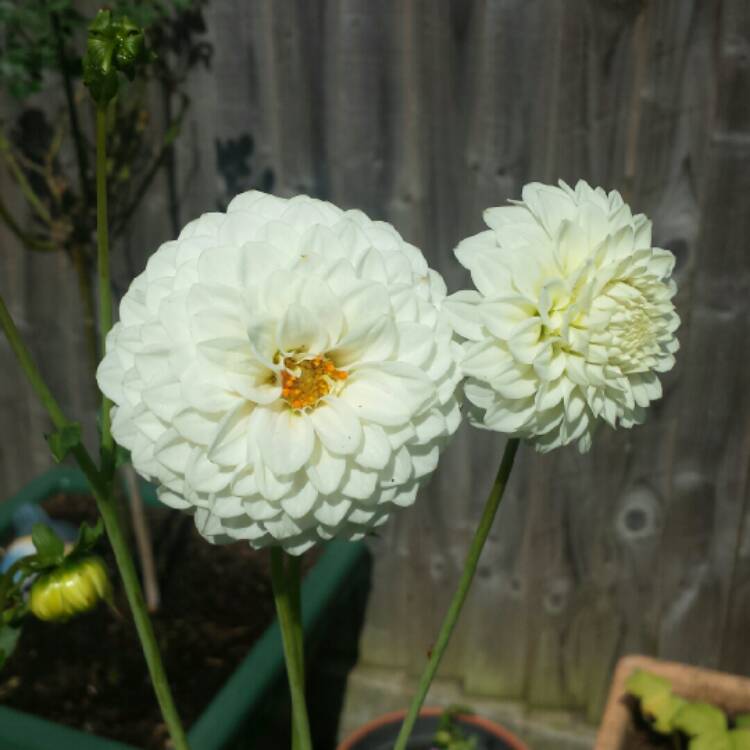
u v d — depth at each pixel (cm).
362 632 66
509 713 64
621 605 59
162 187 58
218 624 56
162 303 23
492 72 49
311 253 23
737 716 48
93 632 55
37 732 46
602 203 26
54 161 59
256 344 23
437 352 24
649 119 48
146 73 54
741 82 47
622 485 56
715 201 49
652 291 27
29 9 46
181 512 64
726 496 55
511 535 59
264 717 50
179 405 23
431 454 25
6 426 69
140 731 49
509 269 25
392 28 51
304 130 54
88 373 65
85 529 31
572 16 47
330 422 24
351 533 25
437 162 52
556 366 25
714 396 53
